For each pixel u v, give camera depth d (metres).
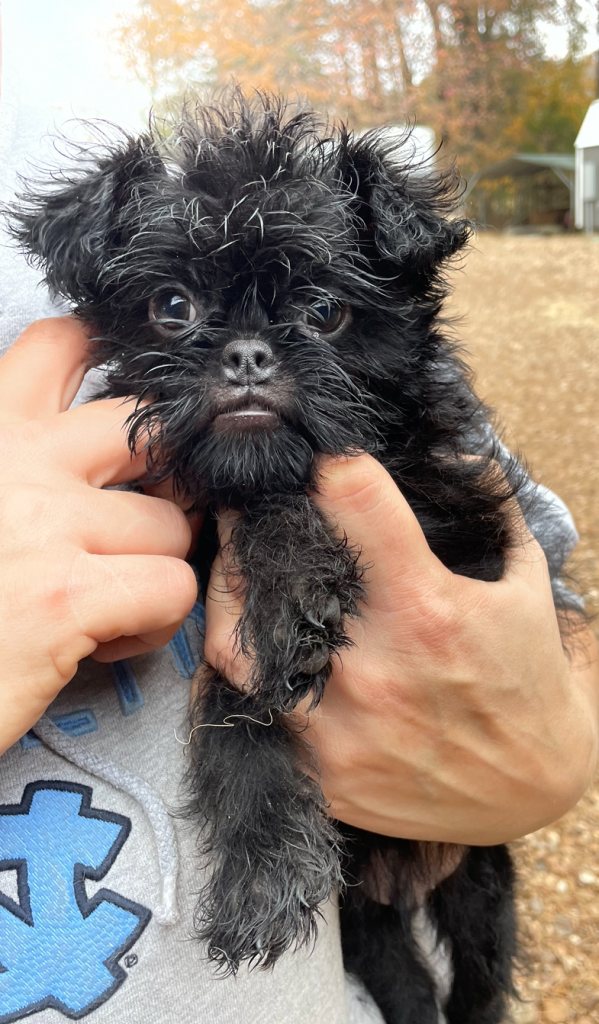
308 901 0.21
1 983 0.15
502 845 0.32
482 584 0.21
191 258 0.21
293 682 0.19
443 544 0.24
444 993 0.32
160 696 0.20
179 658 0.21
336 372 0.22
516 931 0.35
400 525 0.20
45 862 0.16
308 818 0.21
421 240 0.23
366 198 0.23
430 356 0.25
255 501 0.23
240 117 0.25
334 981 0.21
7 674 0.15
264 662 0.20
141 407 0.20
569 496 0.80
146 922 0.17
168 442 0.21
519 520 0.26
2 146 0.24
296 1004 0.19
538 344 1.29
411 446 0.25
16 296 0.23
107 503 0.17
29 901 0.16
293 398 0.21
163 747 0.19
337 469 0.20
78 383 0.20
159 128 0.26
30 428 0.18
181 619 0.17
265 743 0.22
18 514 0.16
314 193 0.22
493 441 0.28
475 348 1.27
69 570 0.16
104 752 0.18
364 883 0.28
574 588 0.39
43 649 0.15
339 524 0.20
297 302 0.22
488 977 0.31
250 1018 0.18
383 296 0.23
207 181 0.23
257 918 0.20
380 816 0.22
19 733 0.15
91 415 0.19
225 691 0.22
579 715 0.23
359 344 0.23
